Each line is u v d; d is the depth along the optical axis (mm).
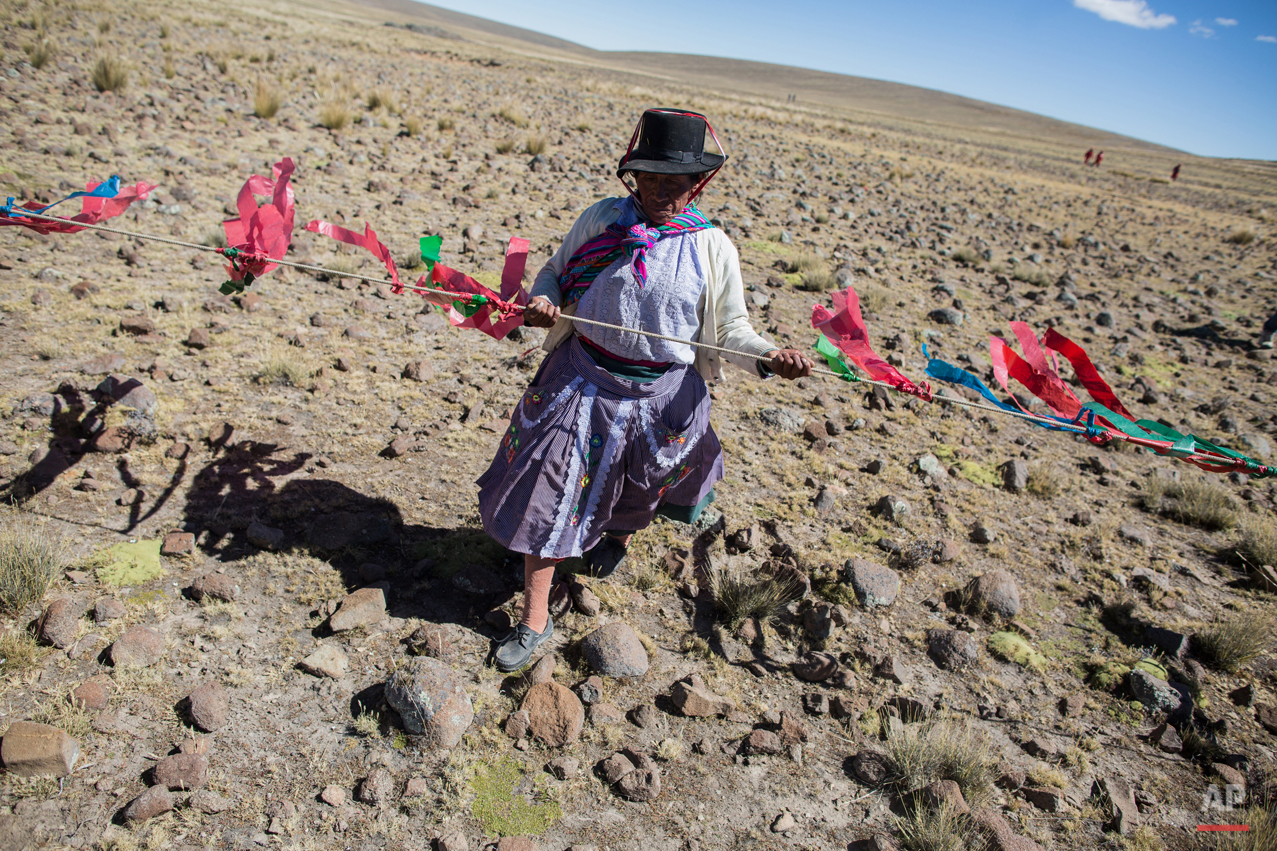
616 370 2779
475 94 22953
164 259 6008
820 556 3809
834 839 2482
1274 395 7473
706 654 3166
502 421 4602
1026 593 3816
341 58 26750
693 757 2699
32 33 16188
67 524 3260
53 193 6770
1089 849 2549
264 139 10625
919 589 3709
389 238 7434
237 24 30453
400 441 4148
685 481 3148
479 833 2338
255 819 2285
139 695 2600
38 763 2285
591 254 2740
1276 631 3746
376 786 2402
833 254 9961
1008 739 2957
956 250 11508
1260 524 4570
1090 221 19766
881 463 4691
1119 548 4324
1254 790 2844
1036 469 4938
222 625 2932
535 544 2785
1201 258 16297
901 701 3000
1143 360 8008
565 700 2744
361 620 3010
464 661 2938
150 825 2217
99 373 4285
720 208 11711
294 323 5410
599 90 34281
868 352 2766
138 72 13961
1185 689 3262
